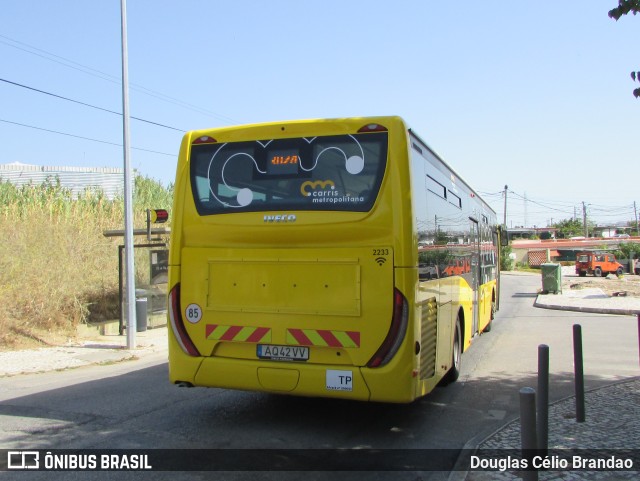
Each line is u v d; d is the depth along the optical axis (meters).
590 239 83.50
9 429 6.32
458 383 8.73
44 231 16.55
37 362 10.92
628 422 6.12
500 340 13.32
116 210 22.97
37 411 7.12
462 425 6.49
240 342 6.16
